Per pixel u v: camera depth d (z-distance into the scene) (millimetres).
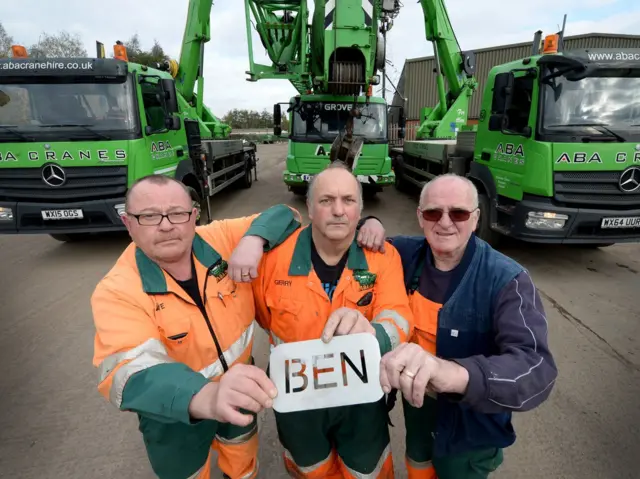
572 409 2428
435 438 1411
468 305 1351
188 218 1312
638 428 2271
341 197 1349
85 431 2309
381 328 1305
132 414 2441
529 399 1028
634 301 3883
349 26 6320
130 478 1998
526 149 4379
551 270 4703
